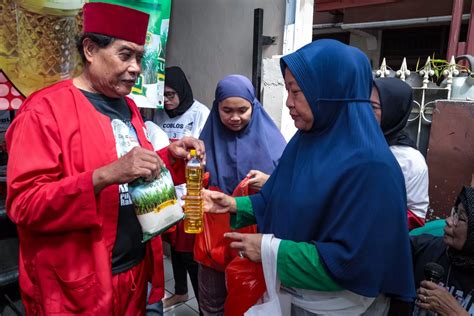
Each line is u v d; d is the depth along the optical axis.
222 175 1.89
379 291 1.02
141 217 1.06
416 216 1.60
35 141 1.02
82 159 1.07
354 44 5.71
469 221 1.15
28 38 1.43
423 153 2.36
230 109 1.81
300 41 2.40
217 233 1.62
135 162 0.97
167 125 2.66
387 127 1.68
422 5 4.34
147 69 2.20
